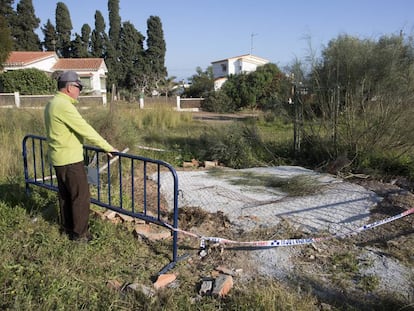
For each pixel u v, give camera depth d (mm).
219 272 3650
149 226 4645
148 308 2967
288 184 6469
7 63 34969
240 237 4465
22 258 3588
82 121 3734
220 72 53594
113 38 53281
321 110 8445
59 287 3125
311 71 8773
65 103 3693
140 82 46156
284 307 3014
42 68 38562
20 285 3090
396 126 7395
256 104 28594
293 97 8930
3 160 6789
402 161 7297
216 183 6688
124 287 3287
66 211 4148
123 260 3777
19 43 48656
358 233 4555
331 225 4777
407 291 3344
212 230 4684
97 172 4402
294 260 3910
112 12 53250
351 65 8195
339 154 7848
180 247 4164
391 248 4160
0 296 2949
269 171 7625
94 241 4008
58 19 53656
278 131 13539
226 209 5348
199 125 15938
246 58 50688
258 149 9180
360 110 7871
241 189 6316
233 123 10164
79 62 41812
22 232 4176
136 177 7082
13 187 5688
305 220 4930
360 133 7766
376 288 3396
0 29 26391
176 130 14125
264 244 3904
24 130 9641
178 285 3391
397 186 6566
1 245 3781
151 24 50000
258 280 3523
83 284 3236
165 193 6117
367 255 4004
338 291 3357
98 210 5023
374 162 7527
